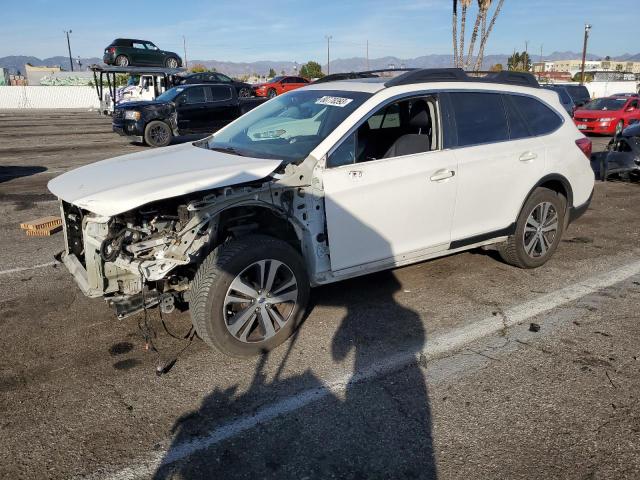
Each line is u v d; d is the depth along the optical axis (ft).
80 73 180.55
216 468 8.76
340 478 8.54
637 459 8.92
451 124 14.67
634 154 31.71
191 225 10.99
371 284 16.33
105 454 9.09
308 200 12.24
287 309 12.51
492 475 8.59
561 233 17.71
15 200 28.60
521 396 10.67
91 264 11.90
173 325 13.70
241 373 11.50
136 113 50.90
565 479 8.50
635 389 10.90
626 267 17.94
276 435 9.55
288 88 100.73
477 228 15.47
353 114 13.12
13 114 111.75
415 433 9.61
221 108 55.06
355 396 10.69
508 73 16.87
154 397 10.66
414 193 13.69
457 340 12.94
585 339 12.98
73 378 11.33
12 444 9.30
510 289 16.05
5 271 17.57
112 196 10.64
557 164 16.96
